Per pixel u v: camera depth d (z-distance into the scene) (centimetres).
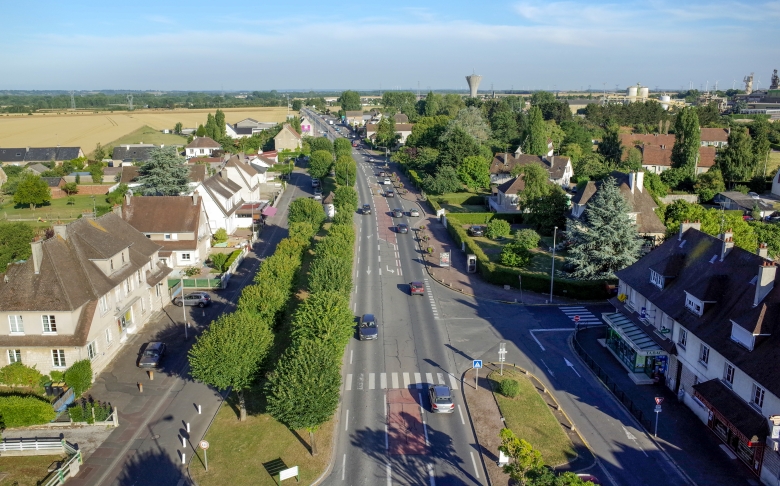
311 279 6059
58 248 4916
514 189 11338
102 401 4512
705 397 3909
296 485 3491
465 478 3575
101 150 18075
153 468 3691
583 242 7106
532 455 3012
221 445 3922
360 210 11900
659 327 4912
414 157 16612
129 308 5516
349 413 4331
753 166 13388
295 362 3888
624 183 8500
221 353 4050
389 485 3506
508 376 4875
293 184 14850
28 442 3881
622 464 3684
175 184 10125
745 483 3494
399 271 7938
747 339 3750
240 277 7562
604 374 4922
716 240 4800
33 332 4650
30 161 17900
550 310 6469
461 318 6222
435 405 4300
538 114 16412
